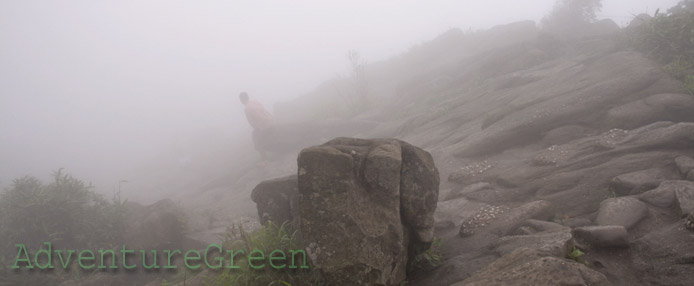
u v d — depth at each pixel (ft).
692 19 20.59
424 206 9.77
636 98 17.65
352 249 8.08
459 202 14.60
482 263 9.20
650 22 23.00
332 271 8.01
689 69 18.49
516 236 9.89
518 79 28.94
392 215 8.87
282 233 10.57
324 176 8.34
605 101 17.95
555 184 13.82
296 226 11.11
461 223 13.01
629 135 15.11
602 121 17.43
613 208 10.53
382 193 8.94
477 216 12.41
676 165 12.33
